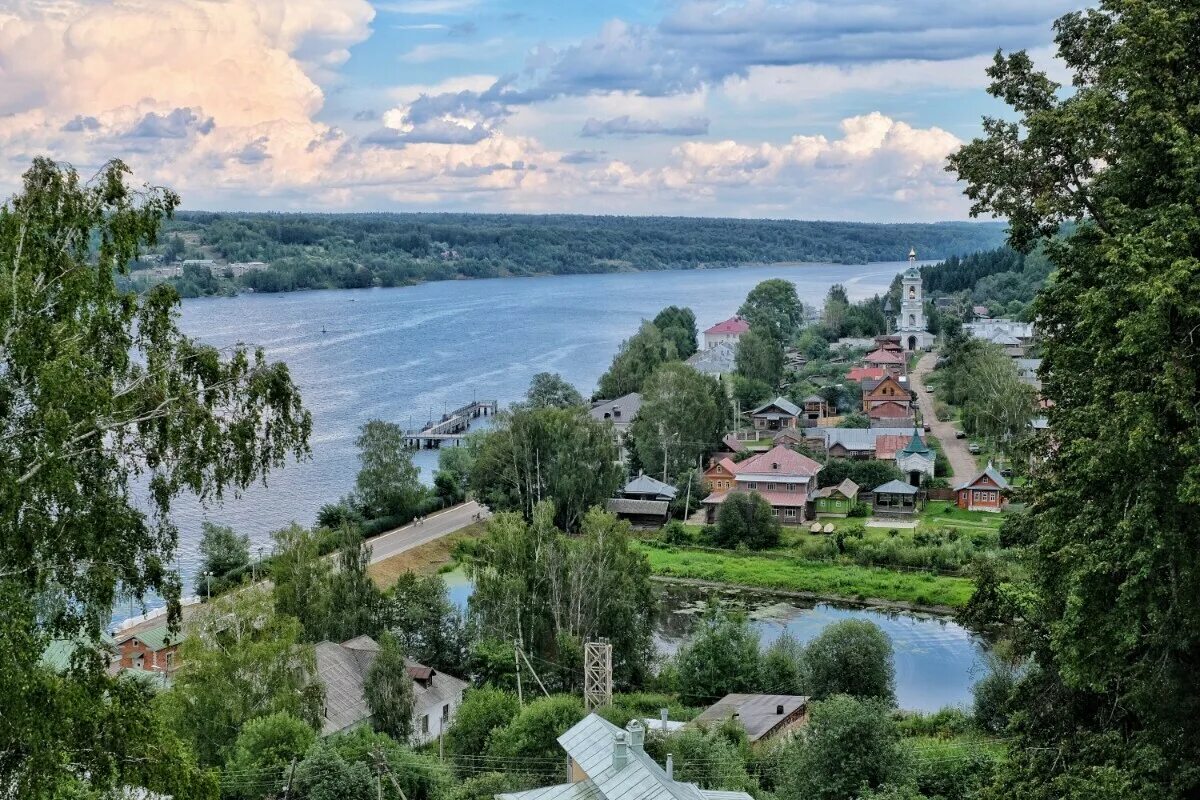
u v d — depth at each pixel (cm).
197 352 2970
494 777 6269
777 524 13825
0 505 2433
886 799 4888
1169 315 3056
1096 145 3628
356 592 9000
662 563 13088
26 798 2384
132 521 2747
